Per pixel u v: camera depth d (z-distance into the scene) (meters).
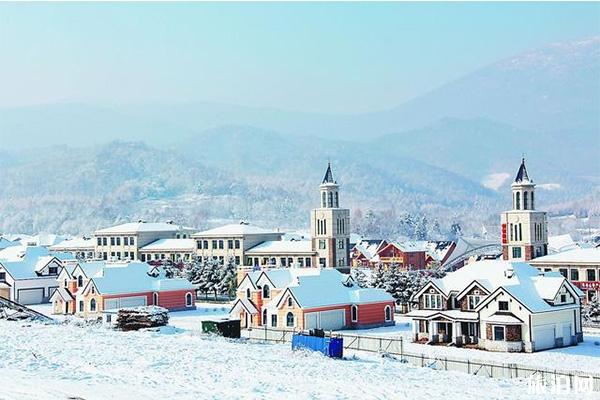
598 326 98.69
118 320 85.00
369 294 99.44
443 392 45.50
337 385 45.47
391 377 51.22
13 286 131.88
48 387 40.53
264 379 46.44
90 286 114.38
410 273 129.88
